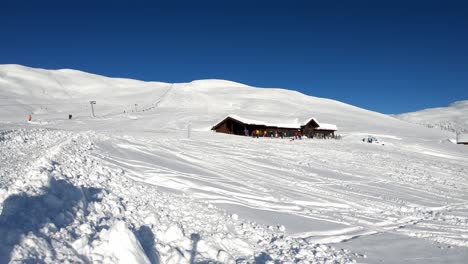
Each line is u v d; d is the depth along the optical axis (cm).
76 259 511
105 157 1524
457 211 1606
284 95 14512
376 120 11425
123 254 536
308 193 1567
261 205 1221
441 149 5806
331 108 12925
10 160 1081
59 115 7838
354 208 1412
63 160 1152
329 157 3136
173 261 604
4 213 575
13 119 6950
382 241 951
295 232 936
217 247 696
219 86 17012
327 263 702
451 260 815
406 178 2502
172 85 15675
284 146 3606
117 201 847
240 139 3997
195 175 1535
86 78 17025
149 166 1545
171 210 904
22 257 465
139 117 7094
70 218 645
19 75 14925
